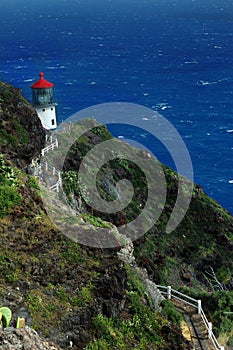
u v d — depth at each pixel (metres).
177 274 56.00
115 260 29.02
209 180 111.25
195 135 141.75
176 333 27.84
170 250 59.12
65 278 26.64
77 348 23.83
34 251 27.61
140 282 29.89
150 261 53.84
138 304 28.00
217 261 62.59
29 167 44.06
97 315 25.58
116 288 27.27
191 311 31.67
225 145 132.75
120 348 25.14
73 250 28.58
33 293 24.98
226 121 155.00
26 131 46.81
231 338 31.58
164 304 30.66
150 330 27.16
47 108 66.25
